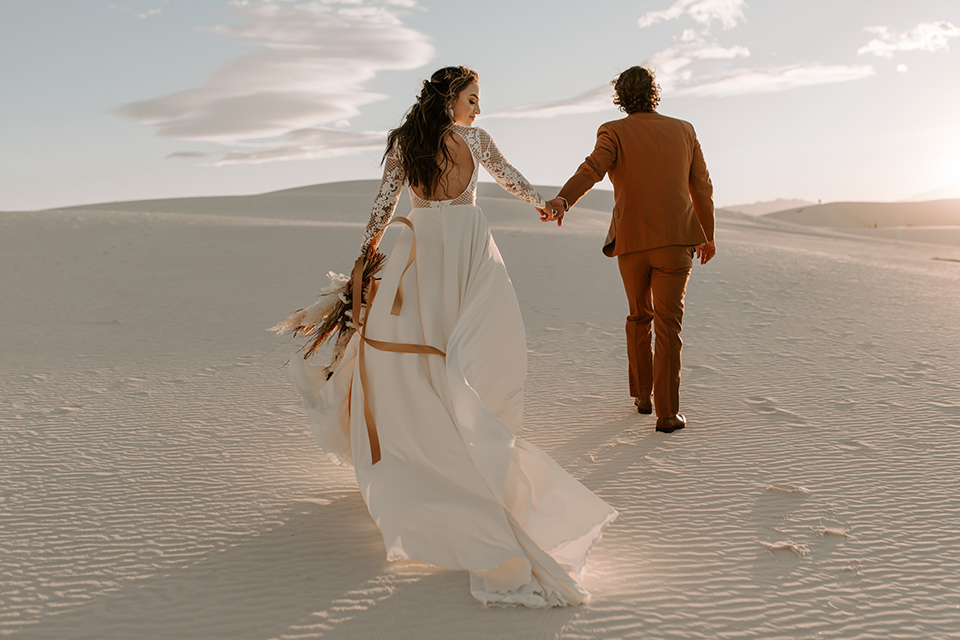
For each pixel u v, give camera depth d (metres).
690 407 5.52
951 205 155.25
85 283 12.76
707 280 12.25
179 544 3.44
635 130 5.00
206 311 10.37
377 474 3.29
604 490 4.07
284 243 17.53
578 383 6.34
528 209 38.59
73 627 2.76
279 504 3.92
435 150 3.51
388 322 3.45
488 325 3.47
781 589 3.00
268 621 2.79
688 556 3.30
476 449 3.08
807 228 55.25
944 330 7.98
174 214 26.92
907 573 3.09
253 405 5.83
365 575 3.15
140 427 5.25
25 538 3.50
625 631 2.71
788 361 6.76
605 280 12.59
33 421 5.39
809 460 4.38
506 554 2.92
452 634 2.70
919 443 4.57
